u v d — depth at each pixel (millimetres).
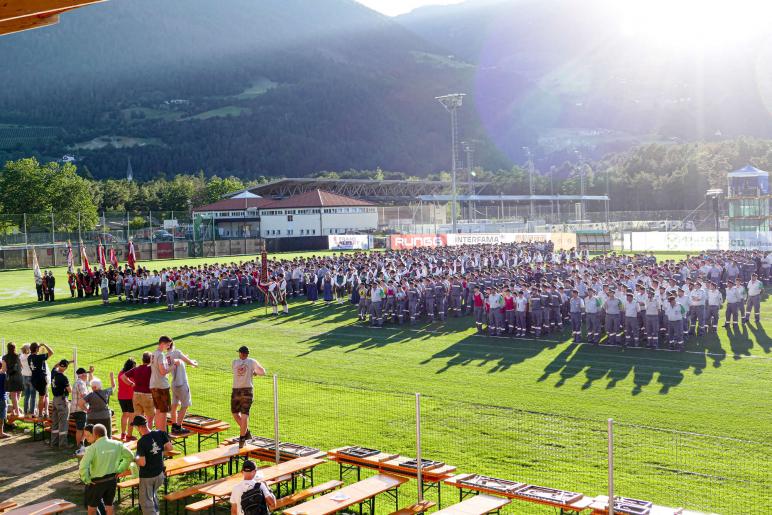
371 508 14102
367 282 37781
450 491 15641
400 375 25312
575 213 120688
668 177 136250
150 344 32625
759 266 45688
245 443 16500
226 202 118000
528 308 32188
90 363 28656
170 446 13617
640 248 79312
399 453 17375
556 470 16109
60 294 55094
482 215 138875
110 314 43344
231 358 28969
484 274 39781
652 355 28000
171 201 159750
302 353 29719
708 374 24719
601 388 23125
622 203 138625
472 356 28375
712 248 74375
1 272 74000
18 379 20703
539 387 23359
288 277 47812
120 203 157250
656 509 12359
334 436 18672
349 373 25766
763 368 25375
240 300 45500
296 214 109312
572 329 32062
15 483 16109
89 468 13086
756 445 17547
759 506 14047
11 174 111500
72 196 110875
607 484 15289
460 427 19219
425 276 38812
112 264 52188
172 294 44438
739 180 68500
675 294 29969
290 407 21344
